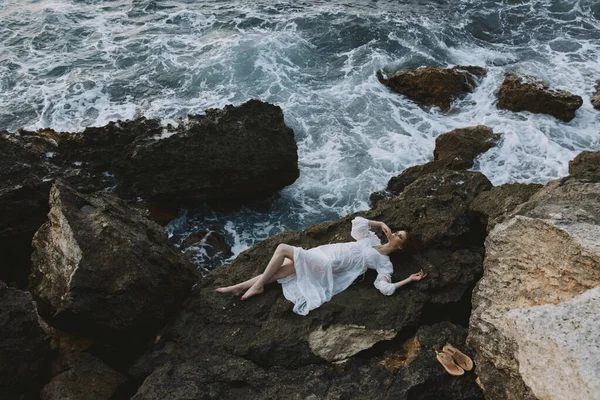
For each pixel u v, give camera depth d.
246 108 9.84
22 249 8.65
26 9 17.06
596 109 12.38
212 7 17.12
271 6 17.16
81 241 6.53
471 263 7.07
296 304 6.67
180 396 5.79
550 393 4.44
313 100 12.91
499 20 16.66
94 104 12.77
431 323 6.79
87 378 6.24
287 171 9.91
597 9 16.94
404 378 5.81
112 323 6.42
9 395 6.12
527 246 6.04
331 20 16.16
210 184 9.41
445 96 12.69
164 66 14.04
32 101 12.75
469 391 5.73
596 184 7.08
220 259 9.01
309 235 7.80
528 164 10.75
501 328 5.52
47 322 6.94
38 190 8.60
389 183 10.30
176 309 7.01
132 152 9.12
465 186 8.33
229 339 6.52
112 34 15.60
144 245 6.79
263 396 5.84
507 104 12.45
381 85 13.55
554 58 14.58
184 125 9.54
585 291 5.02
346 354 6.26
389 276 6.97
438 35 15.61
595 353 4.33
